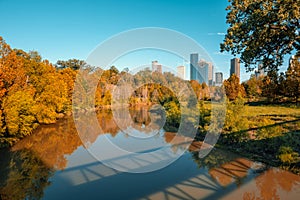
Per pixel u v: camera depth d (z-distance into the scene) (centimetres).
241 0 779
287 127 930
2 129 950
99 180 571
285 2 635
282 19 645
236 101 976
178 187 520
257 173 593
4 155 828
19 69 1297
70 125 1512
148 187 523
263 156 718
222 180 557
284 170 602
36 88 1542
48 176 608
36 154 840
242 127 866
